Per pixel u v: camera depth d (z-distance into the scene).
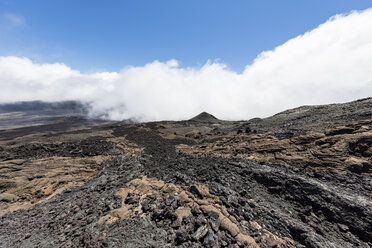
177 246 8.44
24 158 29.30
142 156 28.20
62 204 15.69
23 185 20.22
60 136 48.91
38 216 14.43
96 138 49.28
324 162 16.39
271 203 12.73
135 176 17.56
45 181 21.14
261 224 10.13
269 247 8.57
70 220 12.18
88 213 12.46
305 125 28.56
